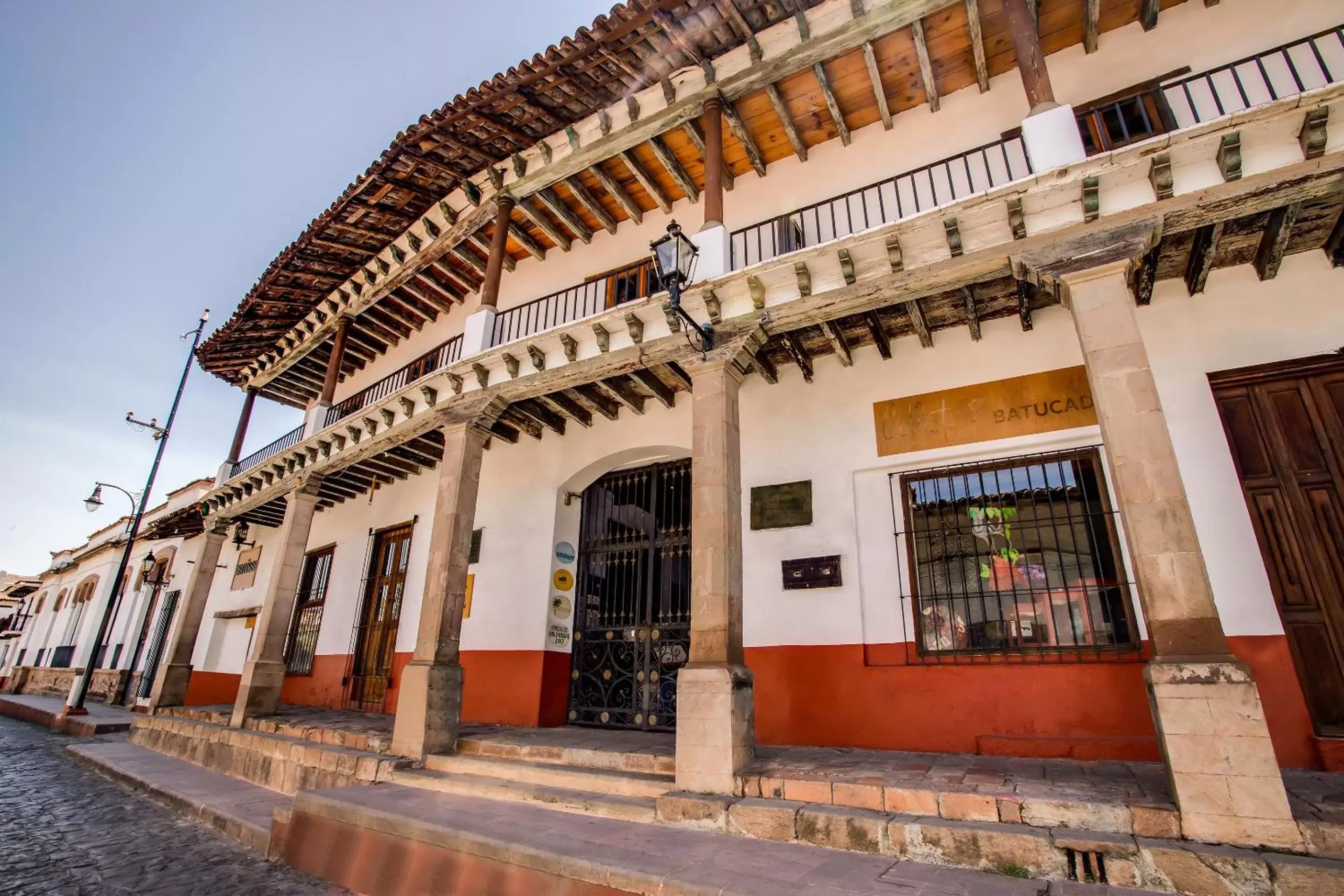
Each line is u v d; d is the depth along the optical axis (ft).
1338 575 15.90
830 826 13.02
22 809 23.24
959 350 21.50
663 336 20.49
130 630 61.16
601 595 28.35
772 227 25.12
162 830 20.88
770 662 21.52
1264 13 19.38
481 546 30.81
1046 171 15.44
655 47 22.80
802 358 22.47
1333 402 16.89
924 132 23.80
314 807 17.19
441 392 26.68
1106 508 18.49
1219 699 11.52
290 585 32.55
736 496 18.57
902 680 19.52
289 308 38.78
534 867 12.47
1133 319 14.46
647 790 16.30
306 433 35.47
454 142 26.37
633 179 28.12
